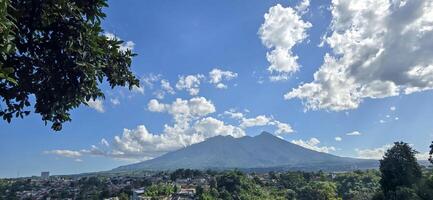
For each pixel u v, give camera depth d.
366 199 97.00
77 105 8.88
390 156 54.97
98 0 8.41
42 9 7.63
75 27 8.04
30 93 8.40
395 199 49.53
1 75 6.11
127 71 9.44
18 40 7.78
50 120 8.88
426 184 48.19
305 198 114.56
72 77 8.33
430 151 46.09
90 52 8.35
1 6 5.79
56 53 8.16
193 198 114.75
